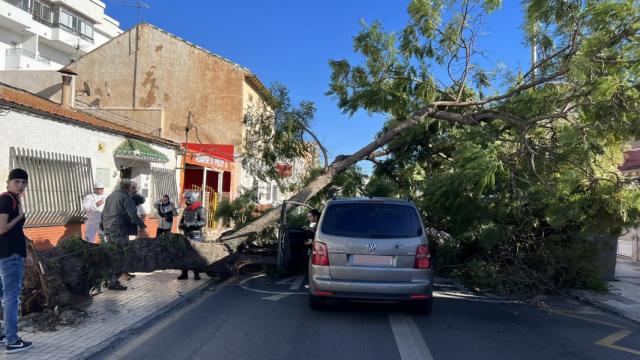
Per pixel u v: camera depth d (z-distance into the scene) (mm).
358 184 13305
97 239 11703
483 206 9672
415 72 11891
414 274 6941
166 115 25391
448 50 11625
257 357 5434
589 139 8391
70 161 11961
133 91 25797
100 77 26078
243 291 9281
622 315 7852
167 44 25688
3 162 10031
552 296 9430
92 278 7398
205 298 8609
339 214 7375
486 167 8633
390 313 7590
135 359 5324
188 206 10859
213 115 25188
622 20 7918
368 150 11641
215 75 25359
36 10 39000
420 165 12719
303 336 6258
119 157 14047
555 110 9438
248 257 10523
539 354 5766
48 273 6641
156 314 7180
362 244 7008
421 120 11289
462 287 9938
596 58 8172
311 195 11422
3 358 5137
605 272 10852
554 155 9359
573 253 9477
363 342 6035
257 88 27078
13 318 5297
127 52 26031
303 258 10758
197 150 22812
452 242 10570
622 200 8227
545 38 9945
